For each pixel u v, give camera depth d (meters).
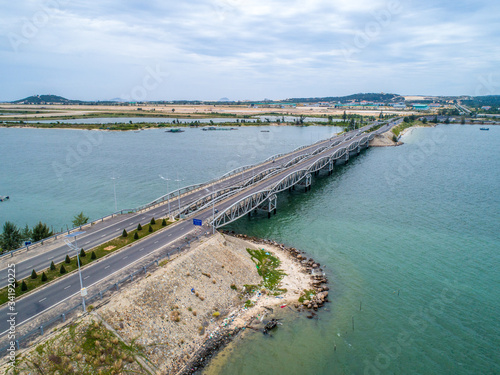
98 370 47.97
